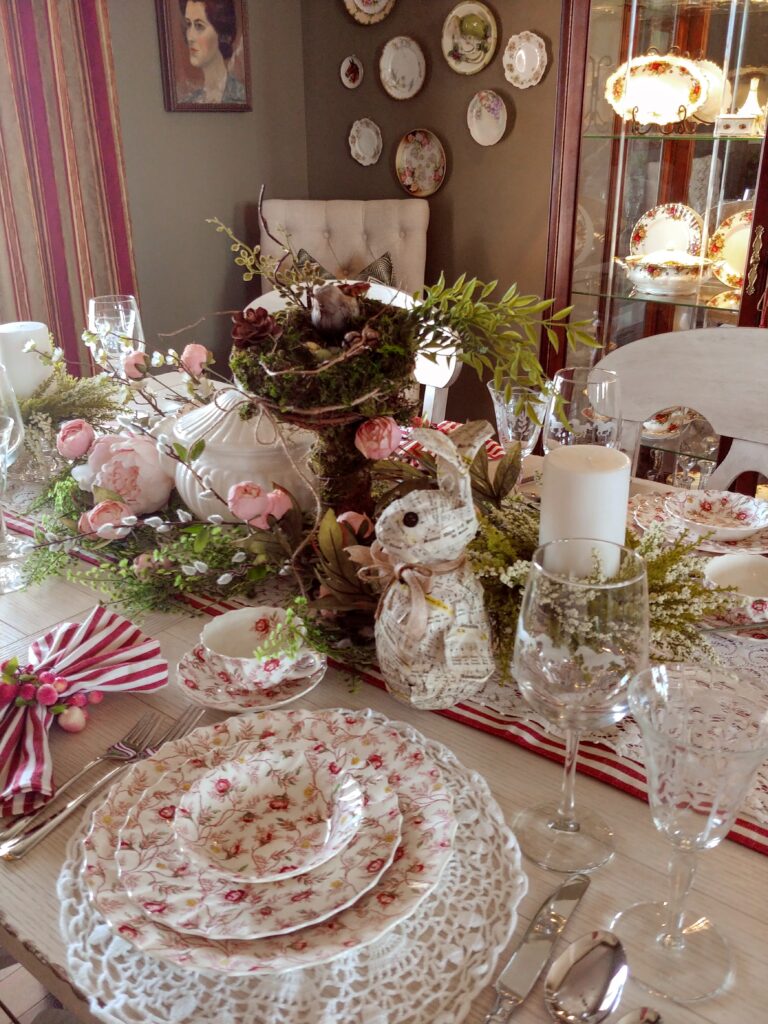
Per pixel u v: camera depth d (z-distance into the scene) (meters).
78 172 2.71
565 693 0.65
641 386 1.51
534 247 3.12
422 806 0.67
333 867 0.60
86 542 1.18
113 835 0.66
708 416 1.47
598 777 0.76
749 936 0.61
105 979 0.57
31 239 2.64
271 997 0.55
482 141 3.09
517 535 0.88
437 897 0.62
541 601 0.63
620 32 2.21
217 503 1.11
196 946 0.56
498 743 0.81
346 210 3.17
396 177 3.35
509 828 0.69
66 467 1.36
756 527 1.12
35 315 2.71
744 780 0.54
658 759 0.55
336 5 3.28
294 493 1.10
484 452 1.02
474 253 3.28
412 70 3.16
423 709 0.84
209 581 1.07
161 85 2.98
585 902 0.63
